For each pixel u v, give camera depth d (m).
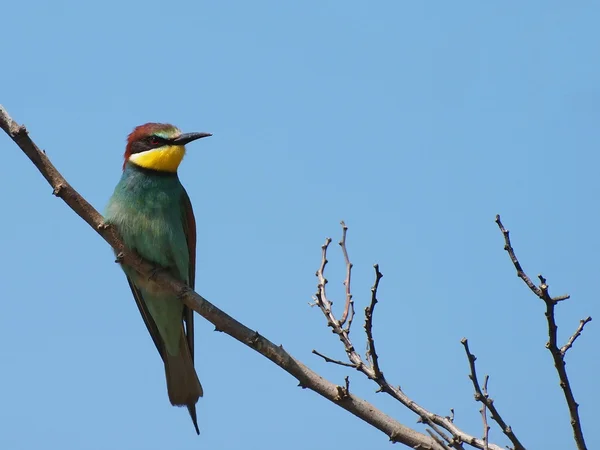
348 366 7.75
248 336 8.27
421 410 7.40
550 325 6.38
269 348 8.11
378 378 7.53
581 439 6.41
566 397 6.44
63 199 8.74
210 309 8.59
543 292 6.34
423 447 7.55
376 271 7.31
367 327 7.46
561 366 6.42
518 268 6.51
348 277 8.41
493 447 7.16
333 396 7.77
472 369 6.66
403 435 7.59
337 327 8.06
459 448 6.81
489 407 6.64
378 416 7.66
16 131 8.18
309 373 7.90
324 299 8.24
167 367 11.22
